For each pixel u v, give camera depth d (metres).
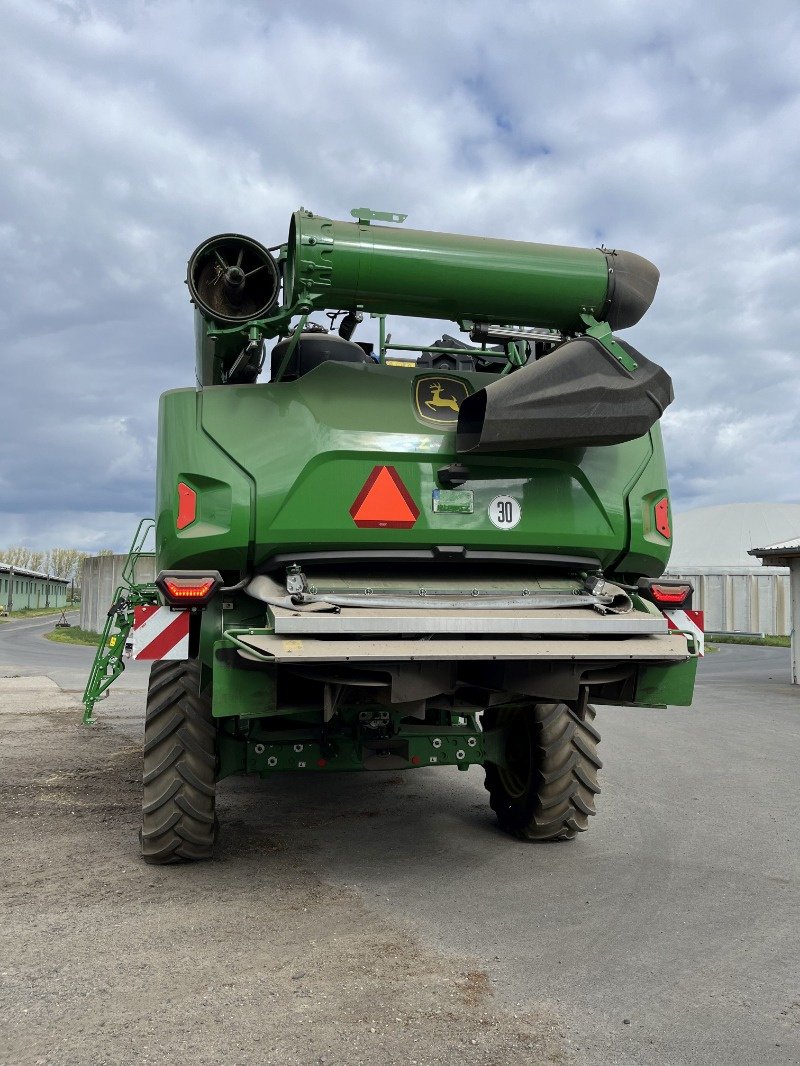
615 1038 2.56
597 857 4.60
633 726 10.18
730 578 34.66
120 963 3.06
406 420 4.20
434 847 4.78
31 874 4.17
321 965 3.06
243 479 3.98
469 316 4.20
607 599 4.18
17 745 8.45
